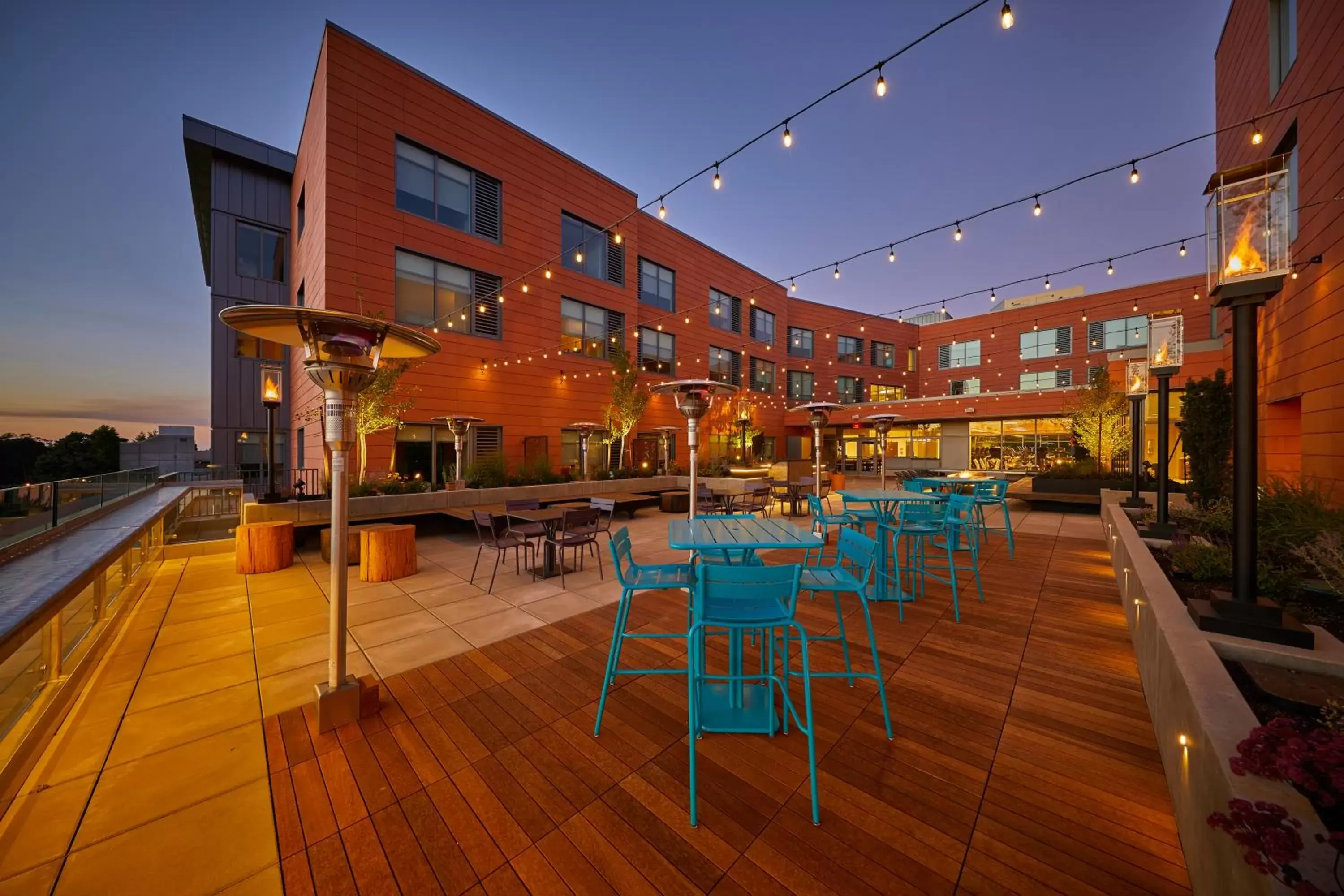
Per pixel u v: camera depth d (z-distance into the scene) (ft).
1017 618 12.89
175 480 42.83
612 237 49.96
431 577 17.93
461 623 13.11
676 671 8.65
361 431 30.40
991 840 5.68
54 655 8.87
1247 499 7.33
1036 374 73.61
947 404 63.72
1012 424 61.98
